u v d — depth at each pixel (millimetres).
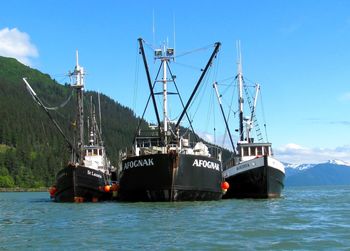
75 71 61656
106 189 56750
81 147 61031
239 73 64688
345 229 26109
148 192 46656
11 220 35219
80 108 61938
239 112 64438
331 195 80438
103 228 27781
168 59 52000
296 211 38062
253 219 31312
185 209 38812
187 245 21375
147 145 55031
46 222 32812
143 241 22688
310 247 20672
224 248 20578
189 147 53000
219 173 49781
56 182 60125
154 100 52031
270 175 55438
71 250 20797
